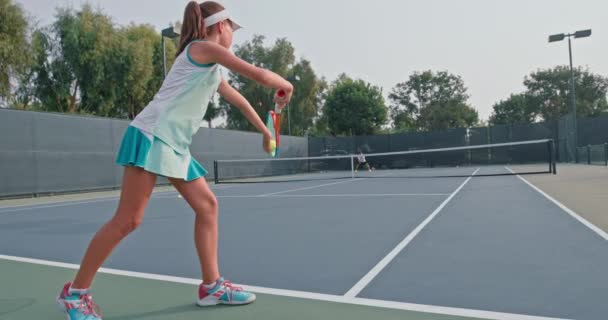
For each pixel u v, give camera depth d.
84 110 25.52
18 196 11.00
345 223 4.65
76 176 12.48
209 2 1.88
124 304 2.11
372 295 2.15
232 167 18.70
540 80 59.09
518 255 2.90
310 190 10.41
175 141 1.81
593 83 57.72
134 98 27.88
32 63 19.39
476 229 3.95
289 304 2.04
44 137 11.69
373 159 25.86
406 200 6.88
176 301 2.15
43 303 2.18
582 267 2.55
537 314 1.81
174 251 3.45
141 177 1.76
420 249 3.19
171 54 30.64
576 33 20.81
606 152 16.16
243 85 39.19
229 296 2.04
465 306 1.94
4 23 17.84
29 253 3.54
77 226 5.18
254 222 4.99
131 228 1.80
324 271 2.66
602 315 1.79
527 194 7.03
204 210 2.01
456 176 14.09
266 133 2.16
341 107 42.81
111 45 25.19
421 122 57.38
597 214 4.64
